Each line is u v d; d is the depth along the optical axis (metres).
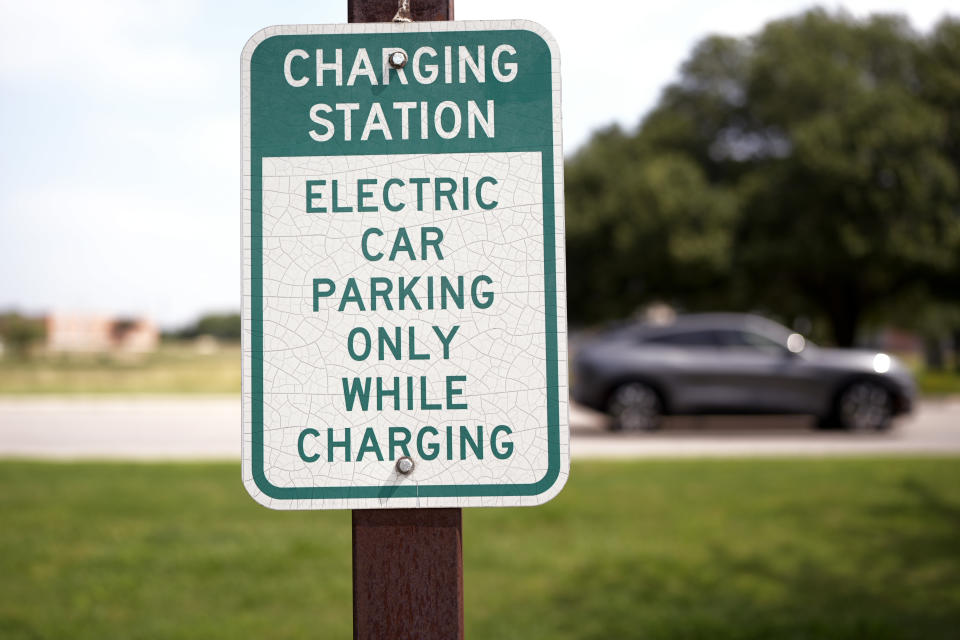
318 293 1.49
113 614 4.97
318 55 1.53
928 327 40.16
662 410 13.53
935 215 24.30
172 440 13.57
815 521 7.09
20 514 7.39
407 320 1.49
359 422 1.48
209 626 4.77
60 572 5.72
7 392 26.36
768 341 13.63
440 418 1.48
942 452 11.16
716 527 6.89
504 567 5.88
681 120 28.94
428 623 1.48
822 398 13.52
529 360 1.48
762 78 27.39
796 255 24.89
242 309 1.49
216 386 29.06
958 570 5.81
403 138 1.51
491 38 1.53
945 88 25.84
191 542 6.44
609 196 27.39
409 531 1.49
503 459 1.48
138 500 7.99
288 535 6.64
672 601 5.21
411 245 1.50
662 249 26.02
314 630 4.71
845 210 24.69
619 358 13.59
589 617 4.93
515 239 1.50
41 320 44.28
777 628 4.66
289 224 1.50
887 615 4.96
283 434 1.48
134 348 46.91
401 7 1.55
